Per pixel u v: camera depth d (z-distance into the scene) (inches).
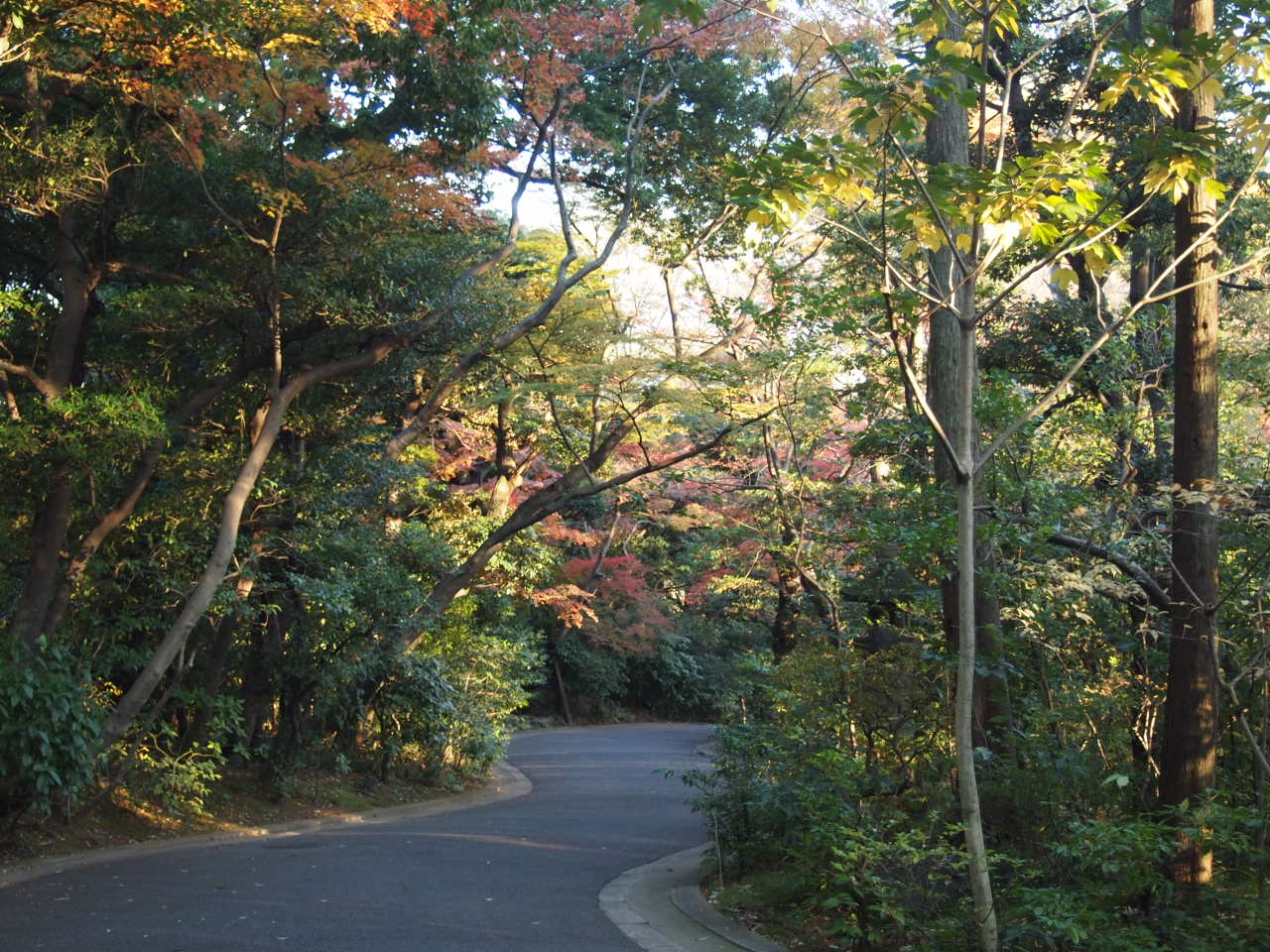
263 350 562.3
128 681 615.2
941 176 248.1
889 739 388.5
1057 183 241.8
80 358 522.9
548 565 1036.5
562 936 308.8
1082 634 398.0
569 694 1736.0
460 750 869.2
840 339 493.0
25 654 448.1
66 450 447.8
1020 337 592.4
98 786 532.7
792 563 580.7
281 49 506.6
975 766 339.0
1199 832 249.0
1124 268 627.5
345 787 751.7
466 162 649.6
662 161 783.1
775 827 390.3
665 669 1769.2
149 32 452.8
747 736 408.5
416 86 581.6
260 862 451.2
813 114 767.7
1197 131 245.8
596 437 740.7
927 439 432.5
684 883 410.6
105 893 367.6
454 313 611.8
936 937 257.8
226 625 622.8
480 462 1103.6
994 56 274.4
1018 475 387.9
